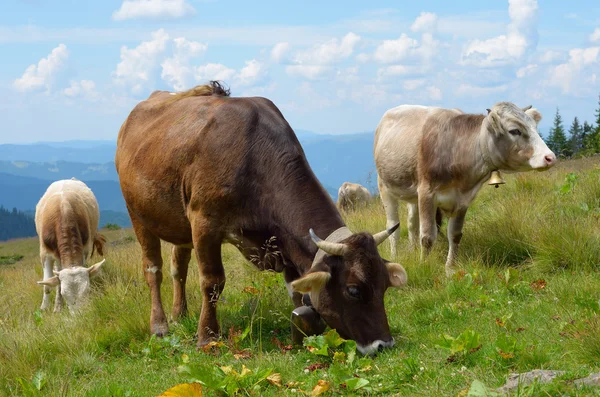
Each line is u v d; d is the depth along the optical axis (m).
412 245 8.80
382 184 9.24
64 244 10.94
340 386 4.23
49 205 11.46
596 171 11.19
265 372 4.59
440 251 8.46
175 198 6.22
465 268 7.41
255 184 5.69
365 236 5.05
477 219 9.54
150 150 6.48
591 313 4.93
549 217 8.14
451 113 8.12
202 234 5.84
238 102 6.08
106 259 11.59
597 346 4.10
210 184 5.76
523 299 6.13
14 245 38.62
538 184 11.74
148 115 7.09
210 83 6.97
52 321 7.57
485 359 4.32
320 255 5.18
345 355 4.92
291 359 5.14
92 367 5.74
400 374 4.29
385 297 6.91
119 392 4.58
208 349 5.68
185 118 6.29
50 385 5.18
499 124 7.17
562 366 4.04
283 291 6.94
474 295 6.44
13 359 5.80
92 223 12.23
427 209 7.99
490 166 7.46
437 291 6.62
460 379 4.03
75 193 11.87
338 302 5.04
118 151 7.52
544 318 5.22
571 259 6.93
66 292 9.91
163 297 7.75
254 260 5.91
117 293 7.93
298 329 5.41
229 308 7.08
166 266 9.62
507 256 7.78
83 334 6.60
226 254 11.19
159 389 4.80
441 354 4.67
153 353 5.84
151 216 6.60
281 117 6.17
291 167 5.67
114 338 6.50
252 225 5.75
